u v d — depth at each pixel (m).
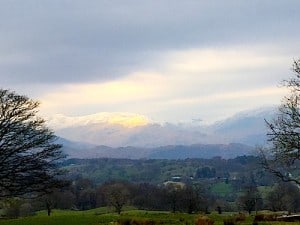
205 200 142.75
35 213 112.69
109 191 144.88
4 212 100.25
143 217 54.94
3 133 50.16
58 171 55.69
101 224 47.31
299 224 41.56
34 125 53.06
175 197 126.00
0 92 51.94
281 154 48.00
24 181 52.22
